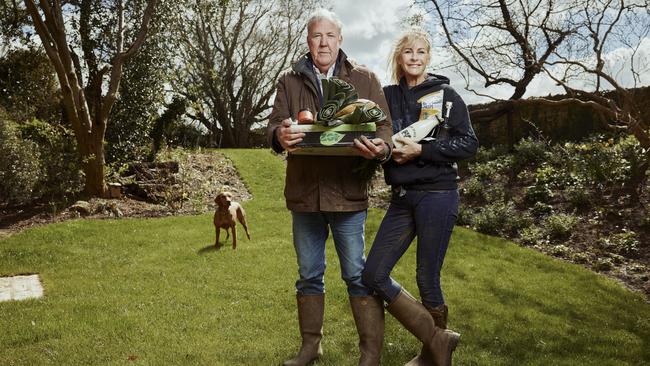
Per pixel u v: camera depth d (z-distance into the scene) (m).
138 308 5.13
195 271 6.76
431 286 3.28
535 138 14.70
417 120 3.33
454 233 9.26
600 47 9.14
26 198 11.81
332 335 4.34
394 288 3.25
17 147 11.77
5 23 13.98
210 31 25.86
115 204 11.68
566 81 9.78
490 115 15.38
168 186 13.01
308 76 3.23
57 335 4.33
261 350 3.93
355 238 3.32
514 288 6.43
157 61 16.00
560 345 4.51
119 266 7.21
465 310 5.40
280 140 2.97
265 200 12.63
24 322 4.69
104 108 12.72
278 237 8.89
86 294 5.75
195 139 23.28
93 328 4.48
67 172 12.70
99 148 12.74
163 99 16.66
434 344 3.27
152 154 15.74
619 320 5.54
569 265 7.70
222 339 4.22
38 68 16.48
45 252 7.93
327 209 3.22
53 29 12.20
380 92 3.27
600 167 10.46
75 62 15.07
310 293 3.57
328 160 3.24
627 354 4.42
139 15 14.89
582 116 13.91
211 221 10.35
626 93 9.32
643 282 7.21
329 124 2.91
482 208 10.61
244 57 31.55
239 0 28.34
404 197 3.25
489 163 13.25
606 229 9.03
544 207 10.20
